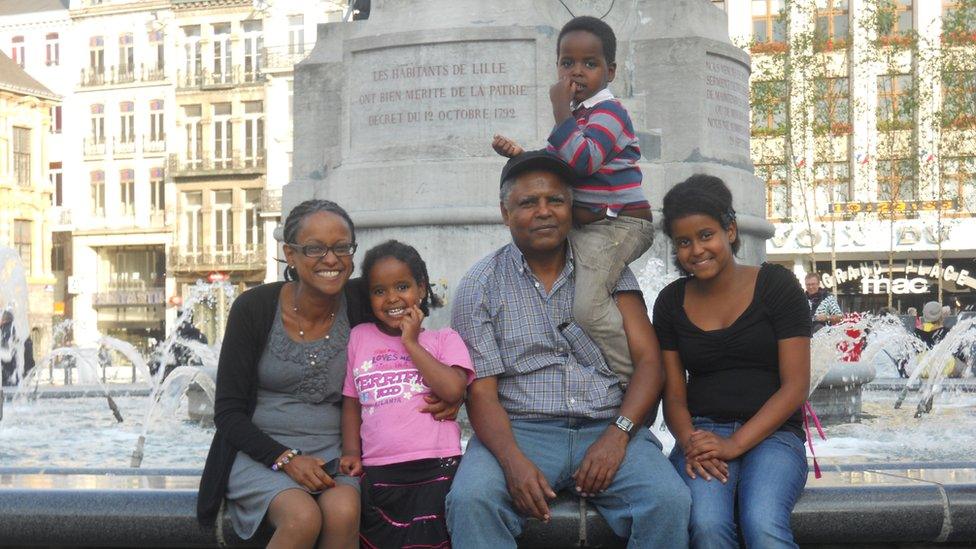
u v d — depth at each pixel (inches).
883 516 136.0
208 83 1779.0
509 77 302.2
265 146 1745.8
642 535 131.0
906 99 1234.6
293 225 139.4
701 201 143.2
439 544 133.9
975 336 384.5
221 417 136.4
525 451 140.2
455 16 311.4
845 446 249.3
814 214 1373.0
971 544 139.2
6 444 270.1
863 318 469.7
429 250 299.6
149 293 1815.9
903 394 344.5
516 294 145.2
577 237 148.7
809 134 1339.8
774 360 143.9
